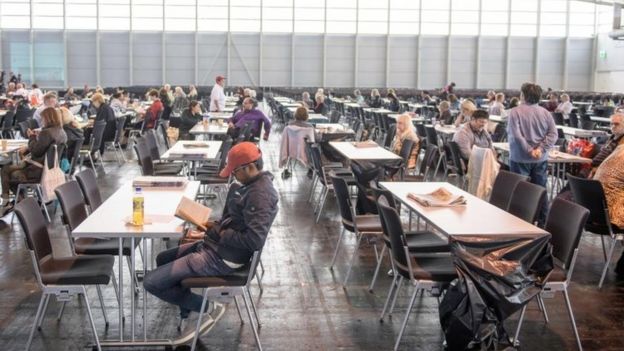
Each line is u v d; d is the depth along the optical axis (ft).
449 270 12.37
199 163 28.14
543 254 11.25
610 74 89.76
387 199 14.16
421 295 15.79
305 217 24.43
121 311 12.34
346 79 91.97
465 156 25.34
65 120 27.40
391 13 91.25
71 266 12.24
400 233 12.13
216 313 13.38
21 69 86.53
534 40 92.17
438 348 12.80
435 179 32.27
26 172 22.59
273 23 90.17
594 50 92.68
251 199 11.58
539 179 20.94
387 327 13.83
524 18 91.71
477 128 25.57
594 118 45.06
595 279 17.25
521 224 12.47
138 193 14.80
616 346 13.01
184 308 12.78
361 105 62.64
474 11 91.45
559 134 33.63
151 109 42.91
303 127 31.12
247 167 11.65
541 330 13.76
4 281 16.43
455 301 11.41
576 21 92.07
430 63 92.17
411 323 14.05
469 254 11.18
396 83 92.48
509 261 11.12
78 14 86.74
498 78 92.53
